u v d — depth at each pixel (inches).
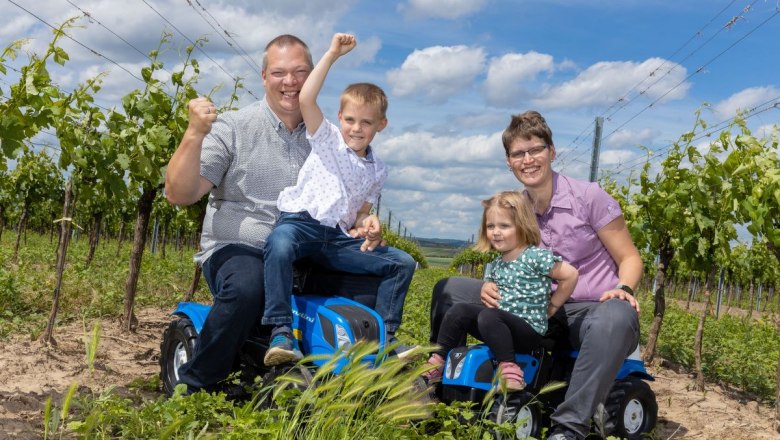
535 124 194.7
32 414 184.4
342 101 184.9
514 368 174.4
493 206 184.9
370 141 188.1
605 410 192.7
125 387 219.9
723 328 601.0
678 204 373.4
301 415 158.7
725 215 351.9
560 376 199.3
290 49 185.3
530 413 181.9
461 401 181.3
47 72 257.0
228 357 182.9
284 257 170.6
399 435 153.9
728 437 236.5
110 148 307.7
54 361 261.3
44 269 589.3
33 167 908.6
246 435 137.4
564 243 197.0
